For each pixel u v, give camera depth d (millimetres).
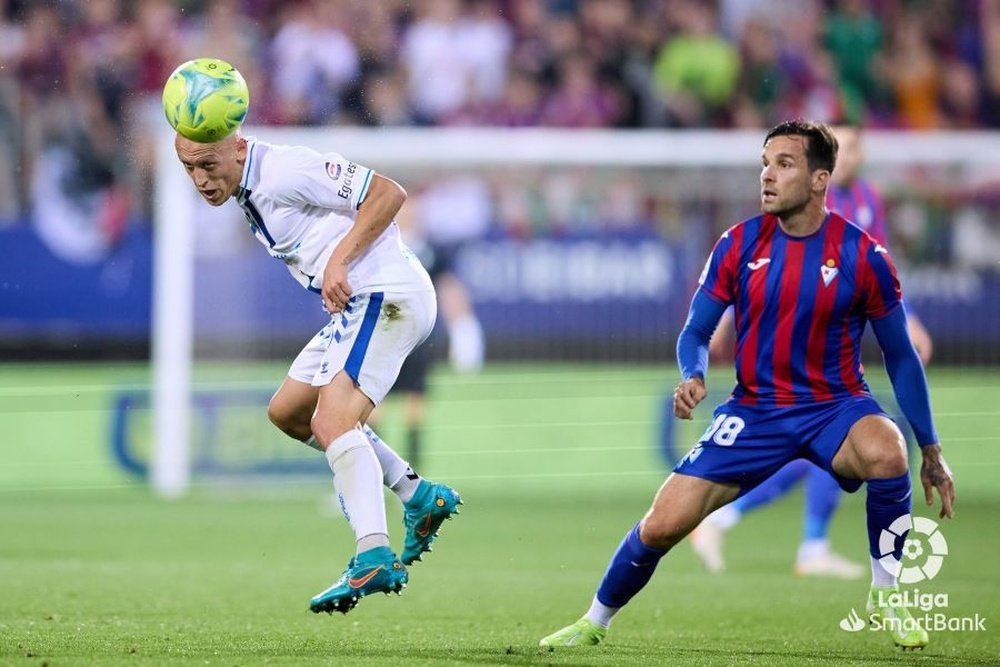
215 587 23422
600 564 27812
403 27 54406
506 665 15648
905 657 17250
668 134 44781
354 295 17125
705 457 16922
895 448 16453
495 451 44688
